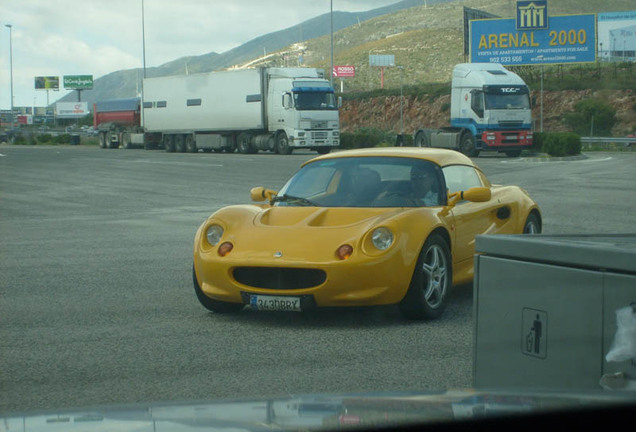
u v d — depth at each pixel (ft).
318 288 19.49
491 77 114.32
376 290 19.67
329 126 126.11
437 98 252.83
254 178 79.61
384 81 497.05
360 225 20.38
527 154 122.52
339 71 440.86
